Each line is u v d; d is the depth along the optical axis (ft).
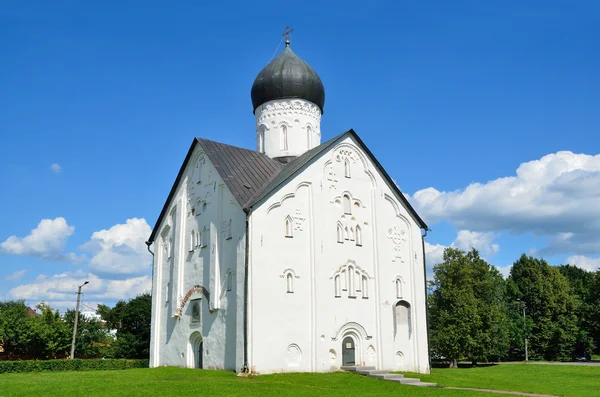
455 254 235.81
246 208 112.68
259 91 151.02
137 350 243.40
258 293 110.52
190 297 131.34
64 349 214.28
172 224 147.84
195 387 87.86
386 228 136.67
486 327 222.07
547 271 299.38
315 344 115.96
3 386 90.89
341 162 131.54
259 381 98.22
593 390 109.50
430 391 92.27
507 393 98.02
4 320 203.51
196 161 139.03
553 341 278.26
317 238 122.11
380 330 128.06
